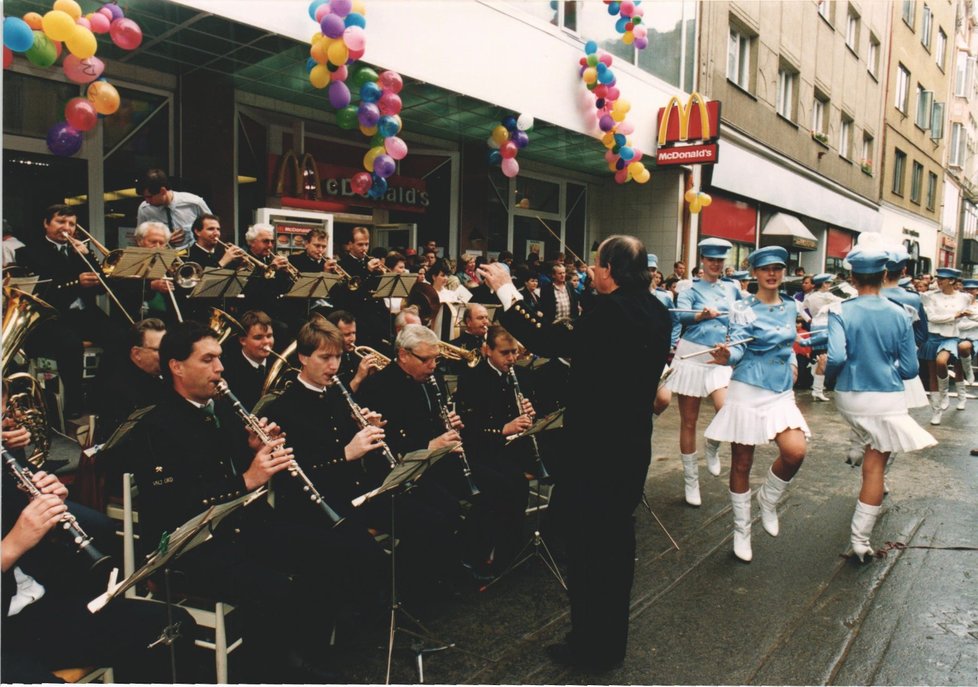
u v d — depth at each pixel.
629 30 9.67
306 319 5.22
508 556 4.02
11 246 5.20
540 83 8.77
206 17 5.40
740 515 4.28
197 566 2.71
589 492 2.92
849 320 4.18
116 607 2.43
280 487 3.24
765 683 2.99
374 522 3.46
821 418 8.59
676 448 6.87
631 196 13.30
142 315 4.86
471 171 10.59
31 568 2.48
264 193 8.23
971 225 42.06
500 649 3.21
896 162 26.16
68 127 4.92
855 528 4.26
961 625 3.52
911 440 4.03
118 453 2.95
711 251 5.24
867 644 3.32
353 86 7.06
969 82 34.34
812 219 19.27
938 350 8.60
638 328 2.86
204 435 2.87
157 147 6.86
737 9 13.80
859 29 20.59
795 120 17.03
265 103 7.79
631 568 3.00
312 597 2.94
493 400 4.24
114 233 6.62
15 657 2.12
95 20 4.57
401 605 3.58
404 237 10.12
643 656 3.18
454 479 3.92
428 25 7.14
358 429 3.58
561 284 8.86
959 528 4.89
